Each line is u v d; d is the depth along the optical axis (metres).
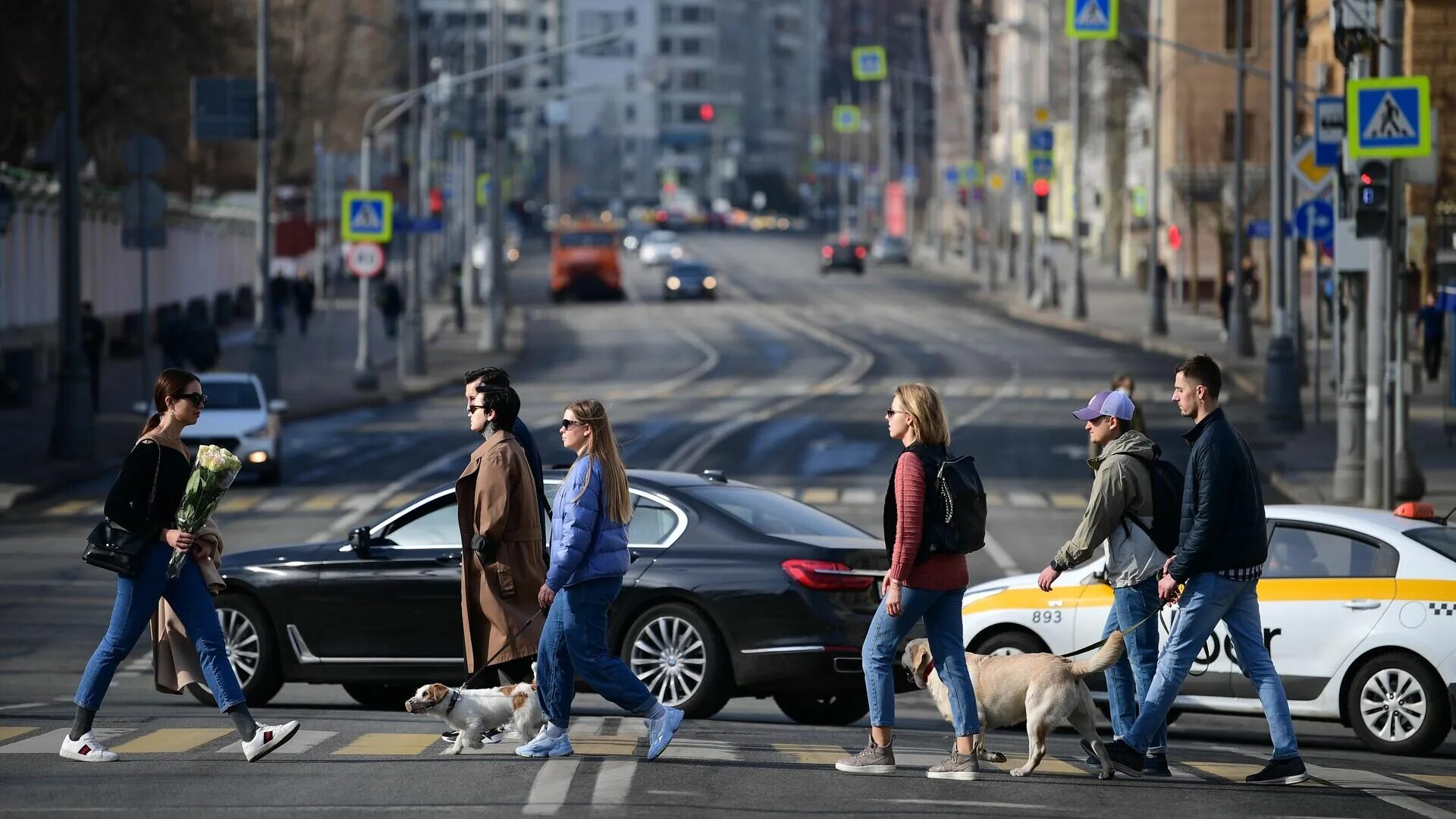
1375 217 63.91
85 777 27.47
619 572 28.34
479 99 177.88
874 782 27.38
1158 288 176.25
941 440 27.52
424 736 32.19
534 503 29.44
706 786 26.61
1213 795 27.22
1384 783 29.03
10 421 111.31
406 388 138.88
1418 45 146.88
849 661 35.59
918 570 27.22
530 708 28.91
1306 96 126.31
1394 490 66.81
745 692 36.03
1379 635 34.69
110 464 91.62
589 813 24.42
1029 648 37.09
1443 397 117.25
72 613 52.31
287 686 44.97
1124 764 28.22
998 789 27.06
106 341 160.75
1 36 131.25
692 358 166.25
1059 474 86.81
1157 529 28.48
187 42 143.38
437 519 37.84
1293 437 97.62
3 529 70.81
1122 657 29.16
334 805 25.08
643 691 28.62
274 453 83.81
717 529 36.69
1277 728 28.34
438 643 37.00
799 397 128.50
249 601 38.28
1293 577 35.72
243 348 179.38
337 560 37.78
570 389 136.62
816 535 37.47
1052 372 145.75
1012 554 63.31
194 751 30.12
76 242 90.69
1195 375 27.78
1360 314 73.00
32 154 151.12
